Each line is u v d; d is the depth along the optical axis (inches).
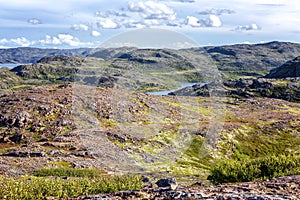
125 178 572.7
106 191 556.4
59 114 2479.1
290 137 3105.3
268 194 453.4
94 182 583.2
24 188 542.0
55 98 2731.3
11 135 2265.0
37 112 2508.6
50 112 2502.5
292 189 482.0
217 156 2225.6
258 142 2910.9
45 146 1935.3
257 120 3654.0
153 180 559.5
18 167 1349.7
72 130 2249.0
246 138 2935.5
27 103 2650.1
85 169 1211.2
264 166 709.9
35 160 1514.5
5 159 1487.5
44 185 560.1
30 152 1736.0
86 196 473.7
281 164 705.0
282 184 505.7
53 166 1402.6
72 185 573.6
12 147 2018.9
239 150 2625.5
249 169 705.6
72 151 1795.0
